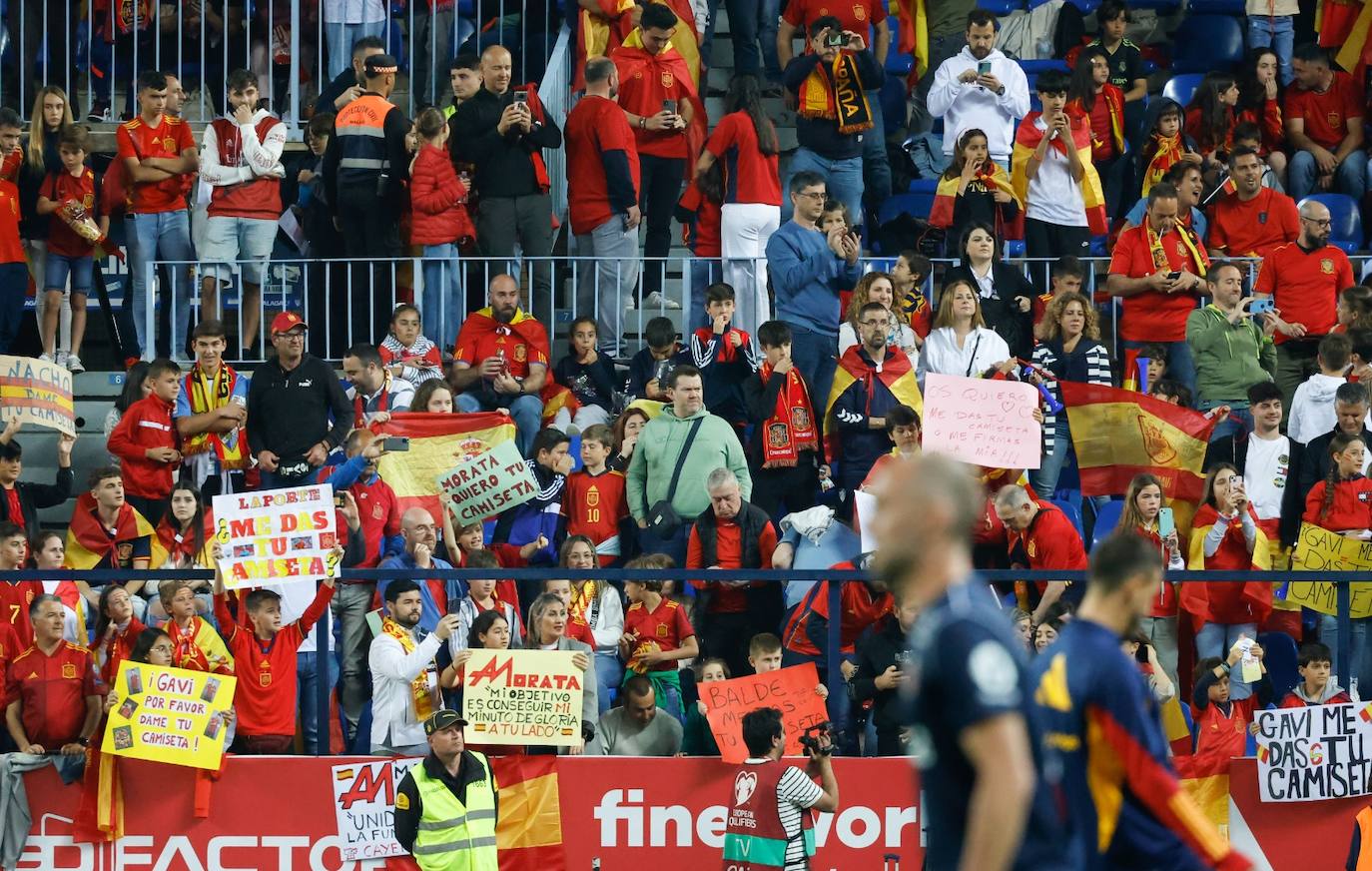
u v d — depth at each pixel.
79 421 49.16
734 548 39.28
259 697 35.28
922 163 57.12
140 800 34.25
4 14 57.59
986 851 15.40
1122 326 47.69
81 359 54.44
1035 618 35.38
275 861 34.09
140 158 49.91
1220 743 35.19
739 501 39.47
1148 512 39.06
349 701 38.06
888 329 43.16
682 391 41.72
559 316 52.03
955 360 44.41
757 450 42.97
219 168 49.38
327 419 44.12
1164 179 50.66
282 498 34.69
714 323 45.03
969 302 44.47
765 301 48.69
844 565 37.44
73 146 49.09
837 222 45.91
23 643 37.00
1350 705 34.81
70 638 37.44
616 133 49.03
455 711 35.62
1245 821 34.94
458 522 41.78
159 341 51.38
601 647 38.34
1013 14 61.47
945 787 16.12
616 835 34.16
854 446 42.72
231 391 45.44
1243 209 51.72
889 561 16.33
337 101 51.19
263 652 35.44
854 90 51.75
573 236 52.66
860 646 36.06
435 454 42.12
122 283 55.19
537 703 34.34
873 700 35.69
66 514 47.84
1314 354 47.53
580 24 55.97
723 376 44.75
